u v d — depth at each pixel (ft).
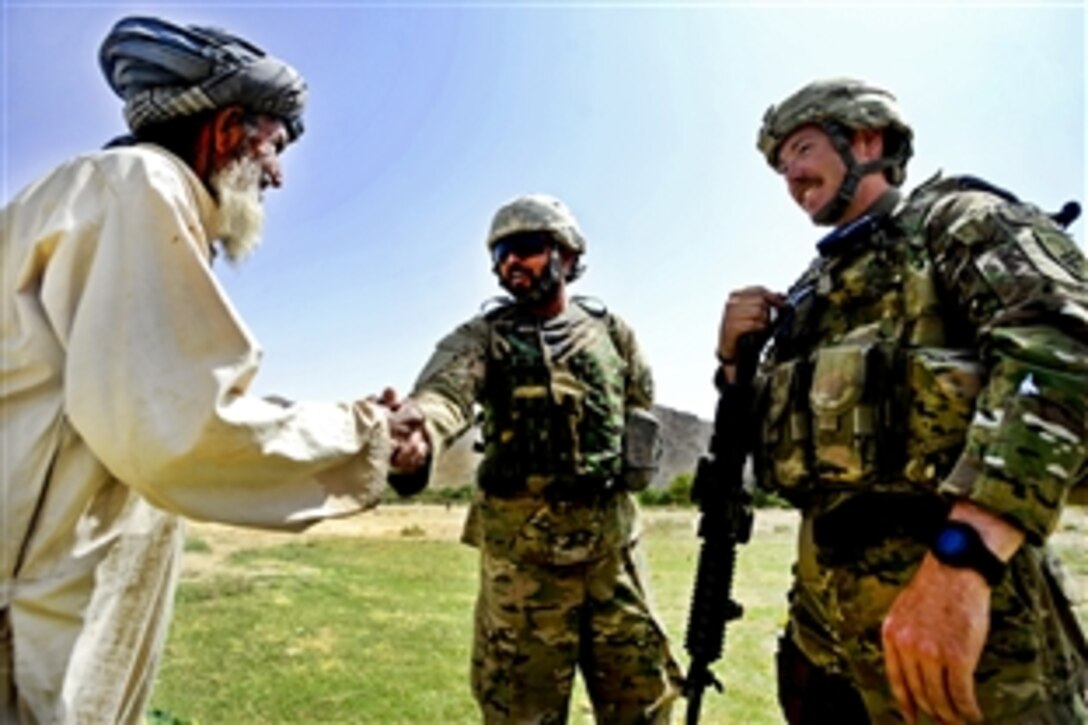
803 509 6.57
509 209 9.54
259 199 6.33
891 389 5.69
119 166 5.16
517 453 9.02
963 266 5.43
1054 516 4.49
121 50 5.84
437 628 21.72
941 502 5.54
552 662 8.97
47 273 5.00
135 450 4.72
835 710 6.57
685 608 22.97
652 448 9.57
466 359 9.10
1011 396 4.66
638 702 9.38
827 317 6.40
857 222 6.24
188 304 4.98
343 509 5.73
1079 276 4.91
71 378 4.77
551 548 8.94
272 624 21.98
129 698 5.95
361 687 16.19
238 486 5.11
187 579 29.40
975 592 4.45
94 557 5.18
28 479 4.94
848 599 5.88
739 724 13.94
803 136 6.64
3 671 4.86
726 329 7.43
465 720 14.37
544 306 9.67
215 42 5.85
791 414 6.29
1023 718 5.06
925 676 4.42
